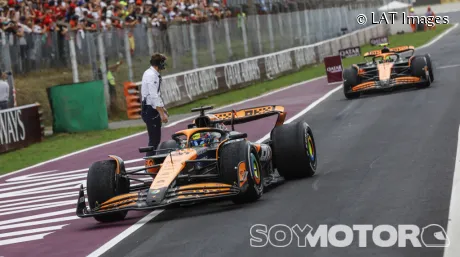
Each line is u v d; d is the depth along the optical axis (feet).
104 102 310.24
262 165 133.80
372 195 116.57
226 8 471.21
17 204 166.30
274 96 349.82
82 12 357.82
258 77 459.32
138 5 400.26
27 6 335.47
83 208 122.52
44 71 340.59
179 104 370.32
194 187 116.88
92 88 307.37
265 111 142.82
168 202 113.09
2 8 319.88
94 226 125.59
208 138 130.93
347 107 250.16
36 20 337.93
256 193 120.78
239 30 451.12
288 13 531.50
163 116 177.27
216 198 117.50
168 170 119.14
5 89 288.30
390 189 119.55
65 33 346.74
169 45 378.53
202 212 120.67
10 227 138.10
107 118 311.06
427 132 175.32
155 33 371.35
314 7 596.29
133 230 115.14
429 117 199.11
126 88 346.74
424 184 120.06
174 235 107.34
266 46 484.74
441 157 142.20
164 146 141.28
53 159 239.09
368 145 169.37
